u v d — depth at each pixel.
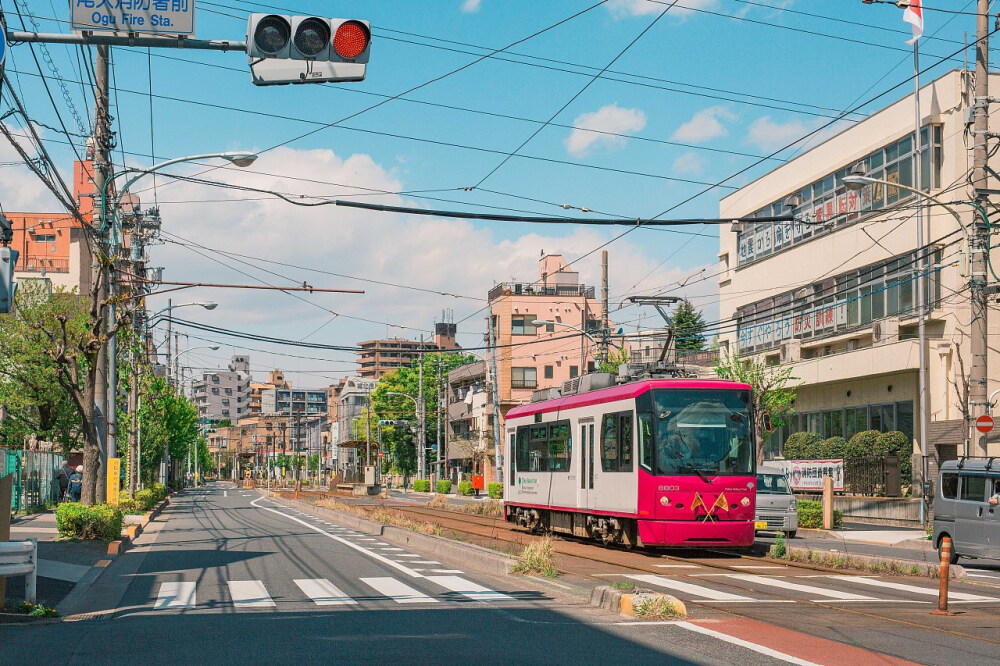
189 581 15.48
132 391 42.66
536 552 16.45
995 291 25.75
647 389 20.94
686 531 20.06
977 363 24.75
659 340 69.12
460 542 20.52
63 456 45.47
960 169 32.53
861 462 35.72
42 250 73.94
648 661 8.60
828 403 41.50
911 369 34.06
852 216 38.34
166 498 54.84
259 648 9.30
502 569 16.64
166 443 64.88
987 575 18.14
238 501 59.22
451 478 88.44
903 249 35.12
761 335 45.69
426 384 99.25
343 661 8.59
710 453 20.59
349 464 129.38
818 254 40.81
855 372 36.72
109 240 24.73
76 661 8.72
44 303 43.31
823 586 15.12
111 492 28.66
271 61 9.79
